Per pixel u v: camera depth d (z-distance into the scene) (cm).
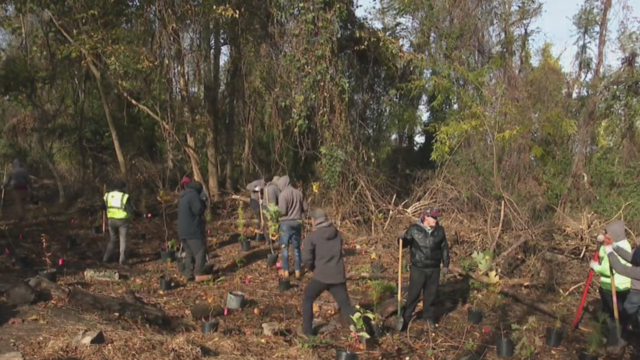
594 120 1584
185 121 1565
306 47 1451
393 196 1505
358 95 1661
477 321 797
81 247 1243
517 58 1803
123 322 700
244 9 1490
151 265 1097
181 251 1151
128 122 2030
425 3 1803
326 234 688
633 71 1556
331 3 1462
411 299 755
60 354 565
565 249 1105
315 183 1521
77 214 1638
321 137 1503
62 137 2058
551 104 1622
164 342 614
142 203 1712
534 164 1565
